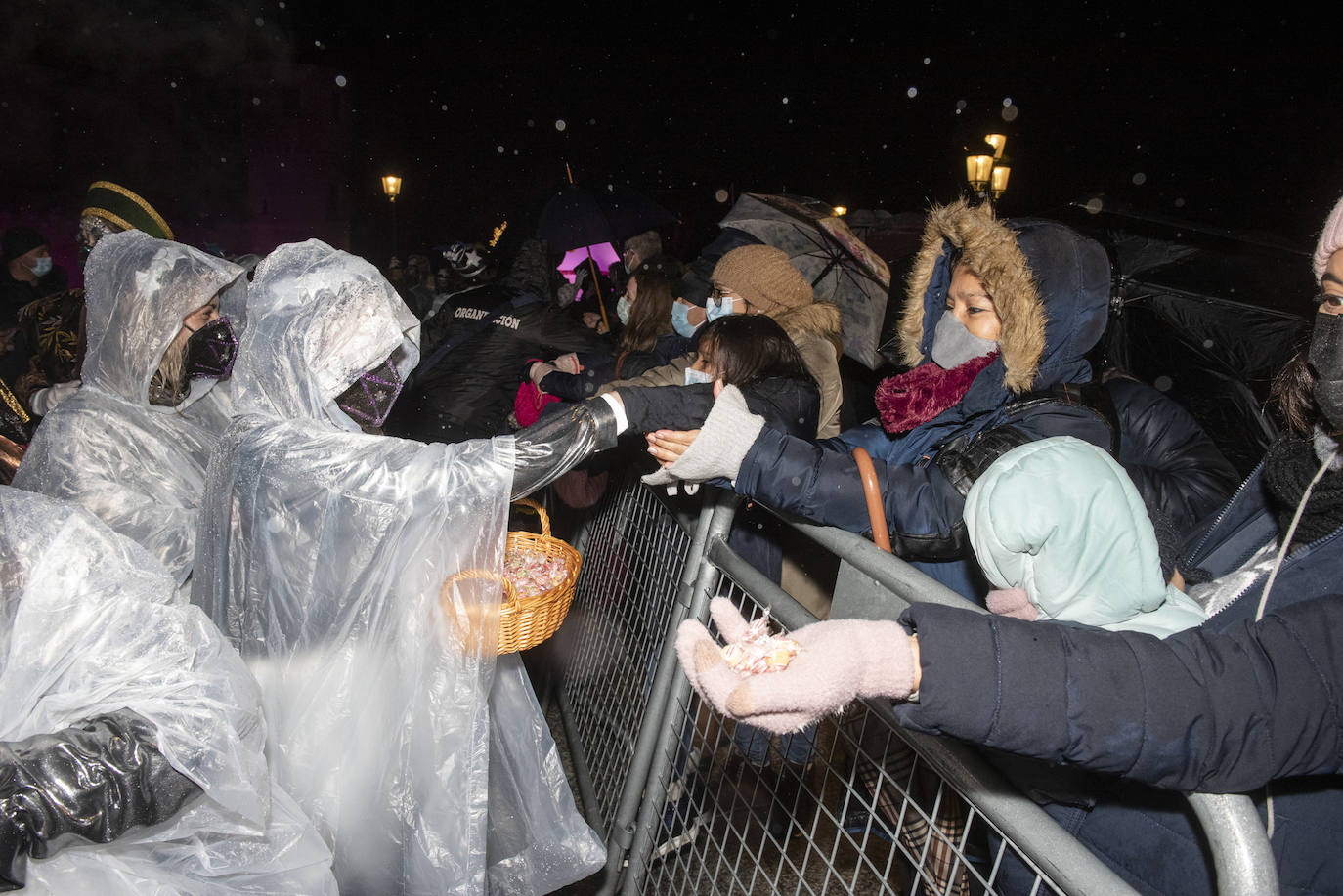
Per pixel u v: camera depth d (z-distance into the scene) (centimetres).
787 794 228
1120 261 351
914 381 179
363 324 187
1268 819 103
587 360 405
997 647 89
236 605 184
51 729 132
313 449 175
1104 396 174
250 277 399
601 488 320
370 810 184
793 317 301
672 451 167
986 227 162
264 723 154
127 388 233
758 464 160
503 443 176
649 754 232
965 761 114
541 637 190
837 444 207
